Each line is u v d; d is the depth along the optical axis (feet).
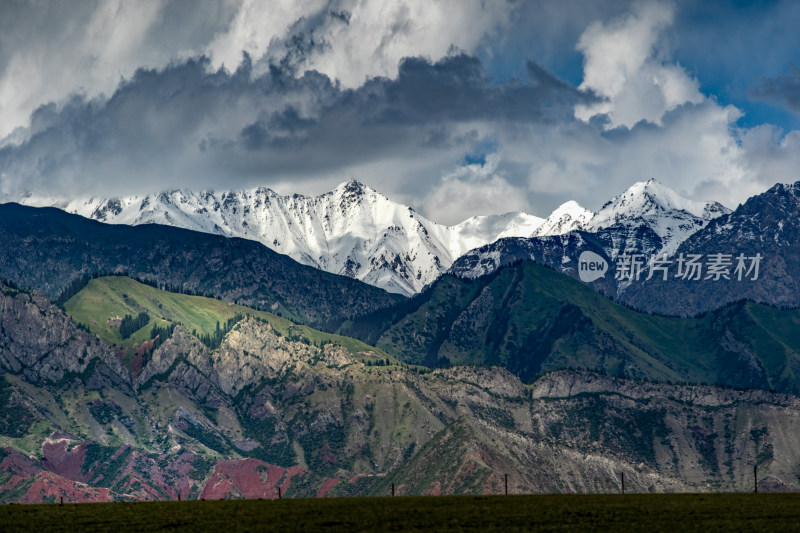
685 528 624.18
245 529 627.46
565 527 631.15
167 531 623.77
